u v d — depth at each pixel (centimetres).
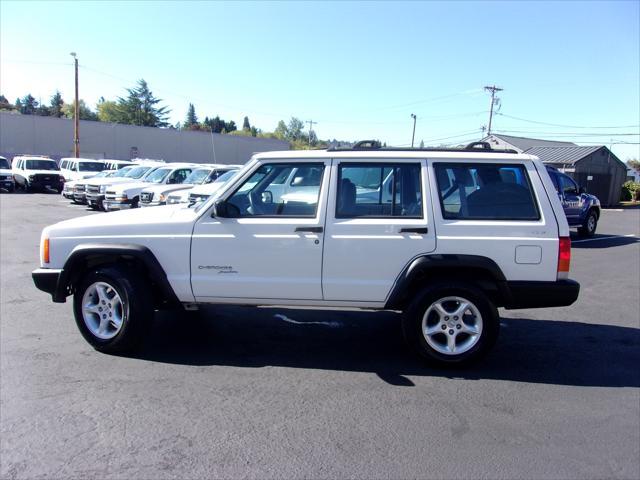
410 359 502
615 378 465
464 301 465
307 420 373
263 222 476
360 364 486
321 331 584
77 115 3928
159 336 557
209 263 480
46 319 605
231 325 601
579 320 660
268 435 350
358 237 466
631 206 3747
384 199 477
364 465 317
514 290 462
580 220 1545
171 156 5559
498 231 461
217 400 402
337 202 475
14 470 304
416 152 483
